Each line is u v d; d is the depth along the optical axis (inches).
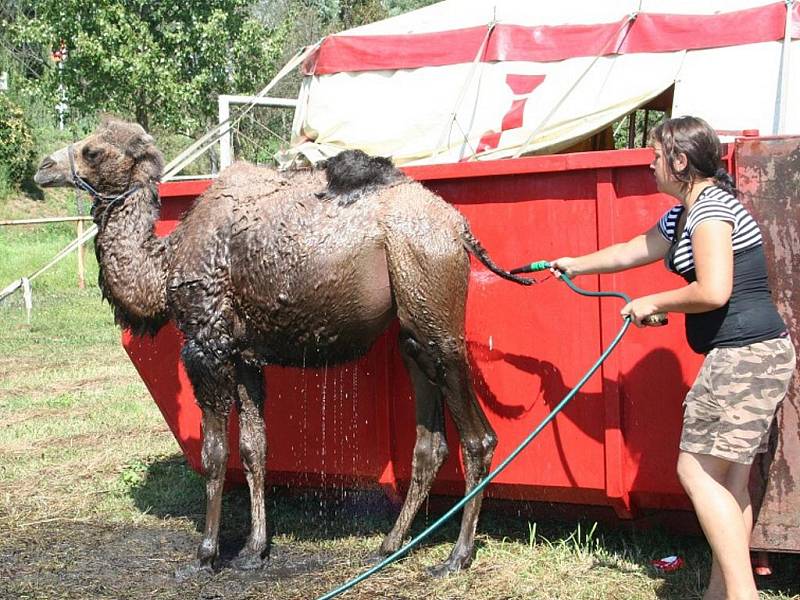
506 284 206.7
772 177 172.4
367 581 197.5
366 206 194.7
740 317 155.3
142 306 211.3
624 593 185.6
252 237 198.5
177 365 247.8
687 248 160.1
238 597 193.5
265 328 201.6
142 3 812.6
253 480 213.9
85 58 804.6
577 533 217.2
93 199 213.9
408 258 190.2
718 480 158.7
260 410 215.8
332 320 196.2
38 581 205.0
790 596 182.2
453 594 188.2
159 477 288.4
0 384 445.7
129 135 212.2
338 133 325.1
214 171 893.2
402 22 345.4
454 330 192.9
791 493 172.9
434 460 206.1
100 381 453.4
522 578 194.5
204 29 815.7
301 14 1269.7
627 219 193.3
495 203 206.4
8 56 1321.4
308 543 225.6
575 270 183.8
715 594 165.9
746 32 286.8
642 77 291.4
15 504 262.5
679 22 293.0
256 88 869.2
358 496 239.9
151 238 212.8
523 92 301.7
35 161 1266.0
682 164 160.6
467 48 315.0
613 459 196.9
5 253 926.4
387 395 220.7
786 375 155.9
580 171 197.2
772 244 173.0
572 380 201.8
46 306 711.1
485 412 211.0
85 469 298.4
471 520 199.3
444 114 308.8
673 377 192.4
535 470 206.1
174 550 224.2
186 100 824.3
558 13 319.3
